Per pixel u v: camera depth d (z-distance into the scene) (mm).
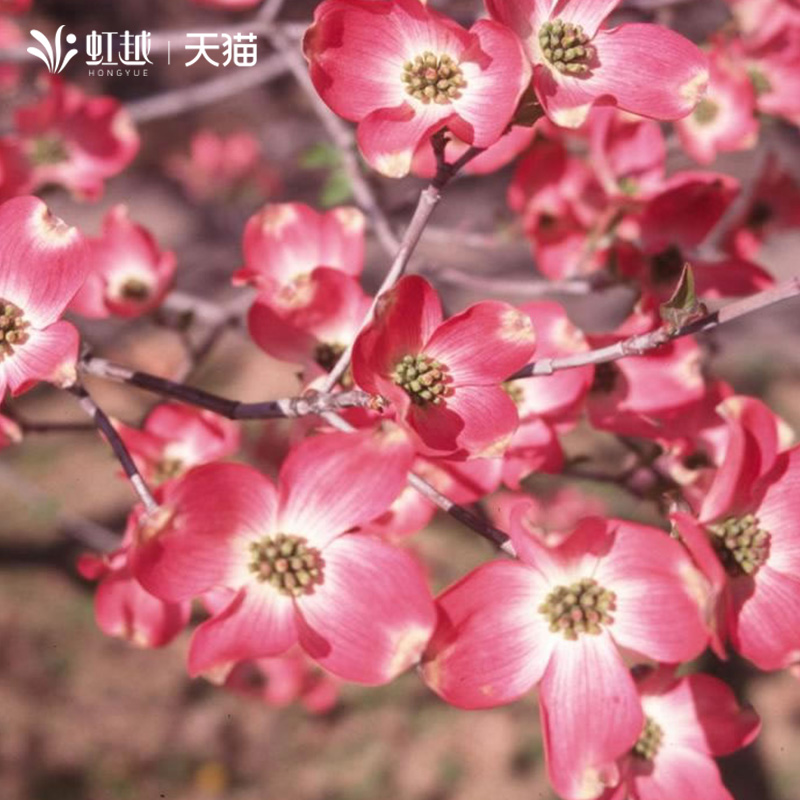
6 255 440
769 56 769
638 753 467
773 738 1442
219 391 1745
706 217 640
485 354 444
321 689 1054
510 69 423
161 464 571
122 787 1409
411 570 420
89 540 1025
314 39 433
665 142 809
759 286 637
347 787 1435
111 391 1433
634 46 451
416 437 421
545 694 423
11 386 438
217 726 1496
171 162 1682
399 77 439
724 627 409
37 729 1455
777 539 433
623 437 594
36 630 1558
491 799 1417
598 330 1568
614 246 651
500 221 807
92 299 657
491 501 711
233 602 422
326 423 478
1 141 789
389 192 995
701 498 554
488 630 423
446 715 1519
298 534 429
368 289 1648
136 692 1521
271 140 1831
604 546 422
